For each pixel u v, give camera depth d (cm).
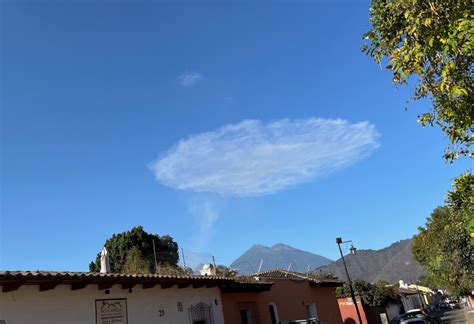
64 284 1103
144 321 1335
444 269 2178
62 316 1090
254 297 2006
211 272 2231
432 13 558
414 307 7862
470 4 530
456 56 572
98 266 4306
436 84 619
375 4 672
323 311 2766
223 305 1766
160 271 2697
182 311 1513
